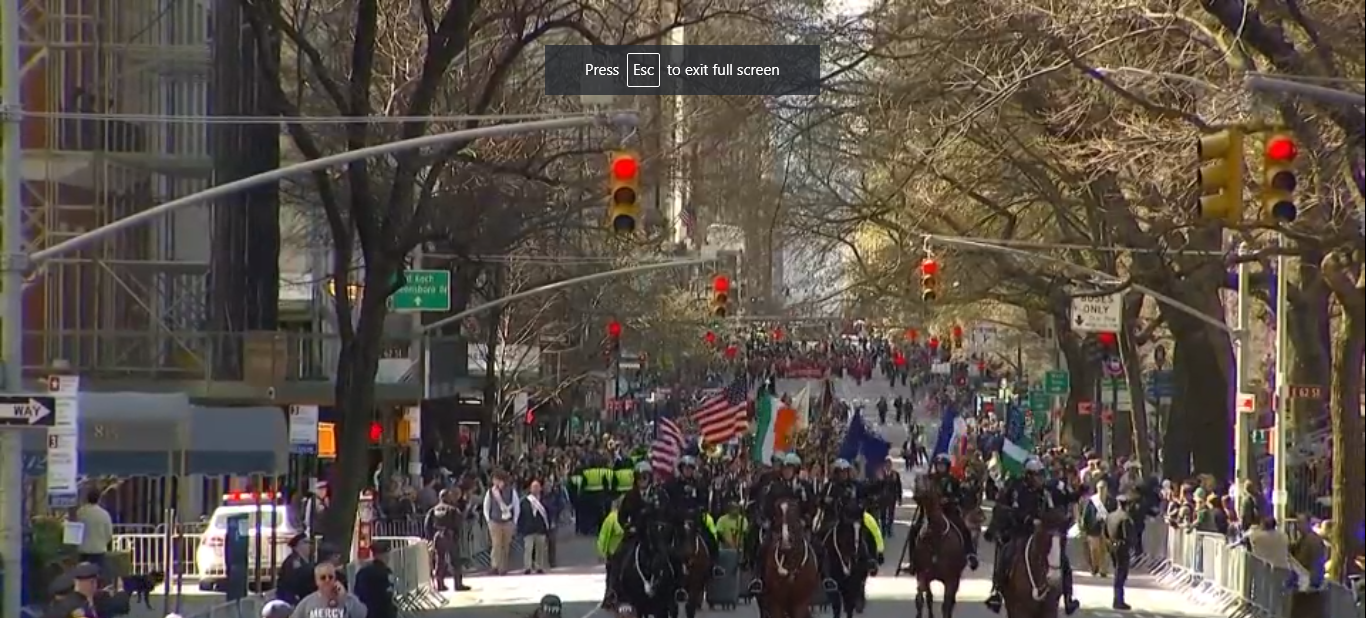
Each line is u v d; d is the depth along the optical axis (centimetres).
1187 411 11288
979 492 11300
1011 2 6862
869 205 11544
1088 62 7256
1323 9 6788
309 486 10969
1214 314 11006
